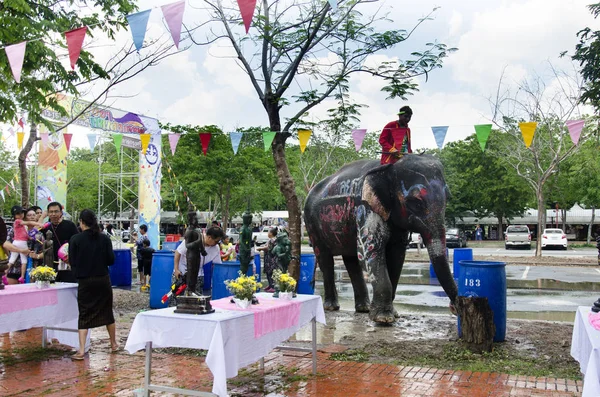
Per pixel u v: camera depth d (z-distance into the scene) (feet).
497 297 25.13
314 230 34.27
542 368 20.67
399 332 27.53
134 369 20.44
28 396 17.31
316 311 20.53
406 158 28.81
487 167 152.66
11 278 30.89
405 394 17.56
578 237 181.68
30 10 26.86
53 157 50.98
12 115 31.14
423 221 27.63
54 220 26.21
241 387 18.38
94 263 22.07
